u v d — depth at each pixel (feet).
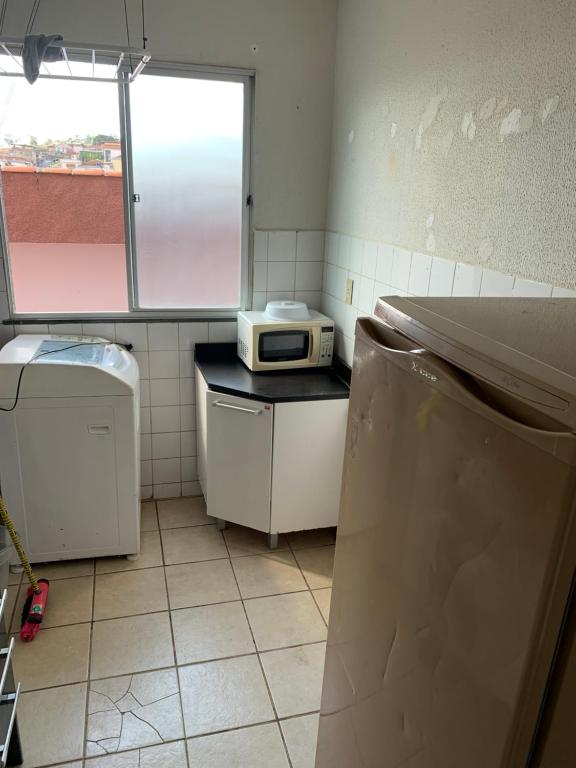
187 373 9.71
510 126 4.92
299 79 8.87
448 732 2.62
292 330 8.80
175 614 7.46
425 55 6.26
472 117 5.47
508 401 2.17
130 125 8.46
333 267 9.41
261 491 8.48
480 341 2.44
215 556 8.67
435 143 6.15
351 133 8.42
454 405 2.45
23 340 8.37
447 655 2.60
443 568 2.60
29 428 7.53
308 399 8.04
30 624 6.98
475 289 5.52
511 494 2.10
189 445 10.08
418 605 2.85
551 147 4.45
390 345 3.21
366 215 8.04
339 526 3.93
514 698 2.13
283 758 5.65
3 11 7.56
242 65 8.58
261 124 8.93
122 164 8.59
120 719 5.98
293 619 7.47
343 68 8.61
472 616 2.39
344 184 8.79
